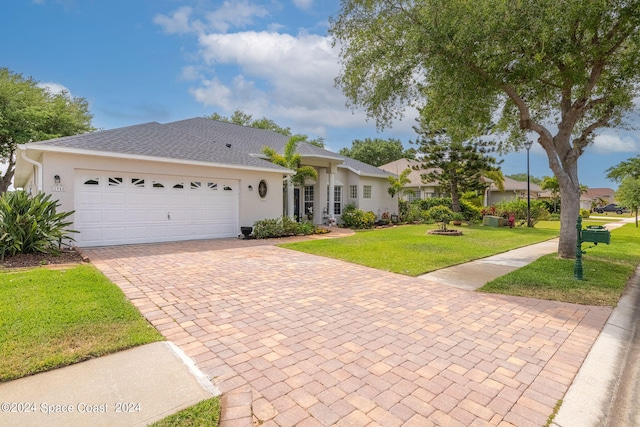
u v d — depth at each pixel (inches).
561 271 306.5
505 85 342.6
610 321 189.3
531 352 148.1
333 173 726.5
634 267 341.1
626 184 927.7
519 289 248.4
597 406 110.7
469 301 220.2
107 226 410.9
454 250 428.1
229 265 314.5
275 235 535.2
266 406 104.6
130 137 470.6
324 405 106.0
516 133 477.1
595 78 342.0
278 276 277.0
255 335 158.4
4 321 158.1
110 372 120.6
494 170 930.7
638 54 312.0
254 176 545.0
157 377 118.3
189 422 95.4
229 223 522.6
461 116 345.1
